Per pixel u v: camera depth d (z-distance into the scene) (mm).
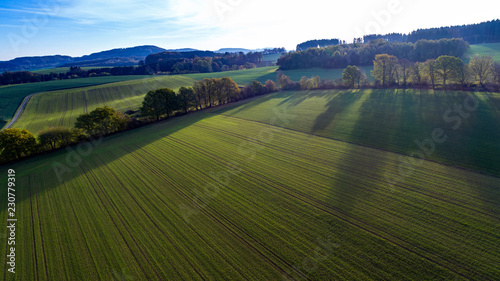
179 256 17547
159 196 25312
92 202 25141
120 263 17359
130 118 50625
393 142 32938
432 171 25422
